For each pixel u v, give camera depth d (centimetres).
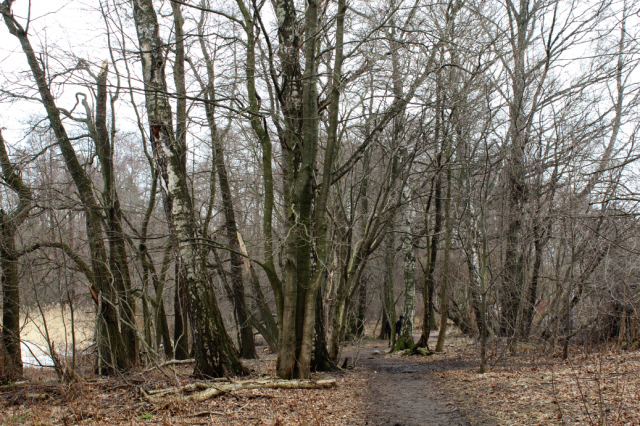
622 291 1164
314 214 1179
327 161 1072
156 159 1100
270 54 1016
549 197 1277
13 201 1185
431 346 2053
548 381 908
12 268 1082
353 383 1098
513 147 1378
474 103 1355
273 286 1076
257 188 1844
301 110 1177
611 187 1200
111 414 780
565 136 1251
